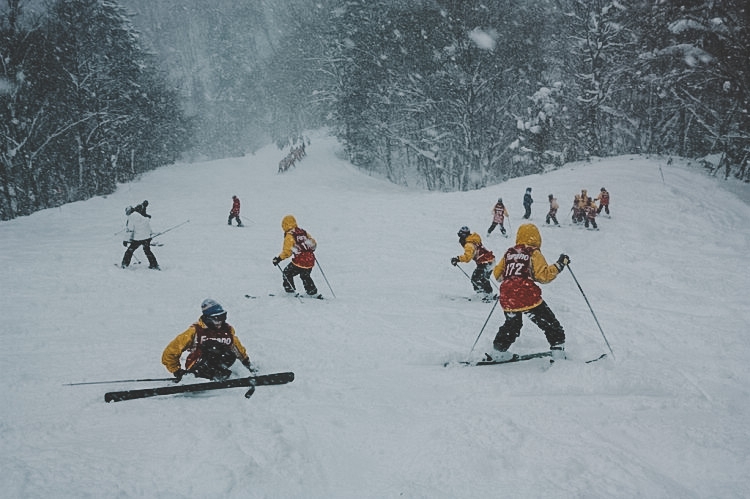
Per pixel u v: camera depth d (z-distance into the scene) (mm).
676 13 36438
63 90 40906
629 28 41125
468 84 44875
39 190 42281
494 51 44469
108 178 42906
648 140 45281
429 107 50562
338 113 58031
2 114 36812
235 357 5016
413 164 64812
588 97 41812
